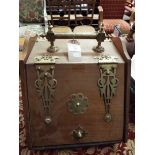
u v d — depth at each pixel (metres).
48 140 1.41
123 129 1.44
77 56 1.33
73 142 1.43
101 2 3.38
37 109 1.35
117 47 1.49
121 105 1.40
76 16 3.24
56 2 3.04
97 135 1.43
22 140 1.61
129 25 3.14
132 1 3.56
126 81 1.36
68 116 1.37
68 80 1.32
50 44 1.48
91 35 1.41
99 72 1.33
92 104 1.37
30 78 1.31
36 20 3.12
